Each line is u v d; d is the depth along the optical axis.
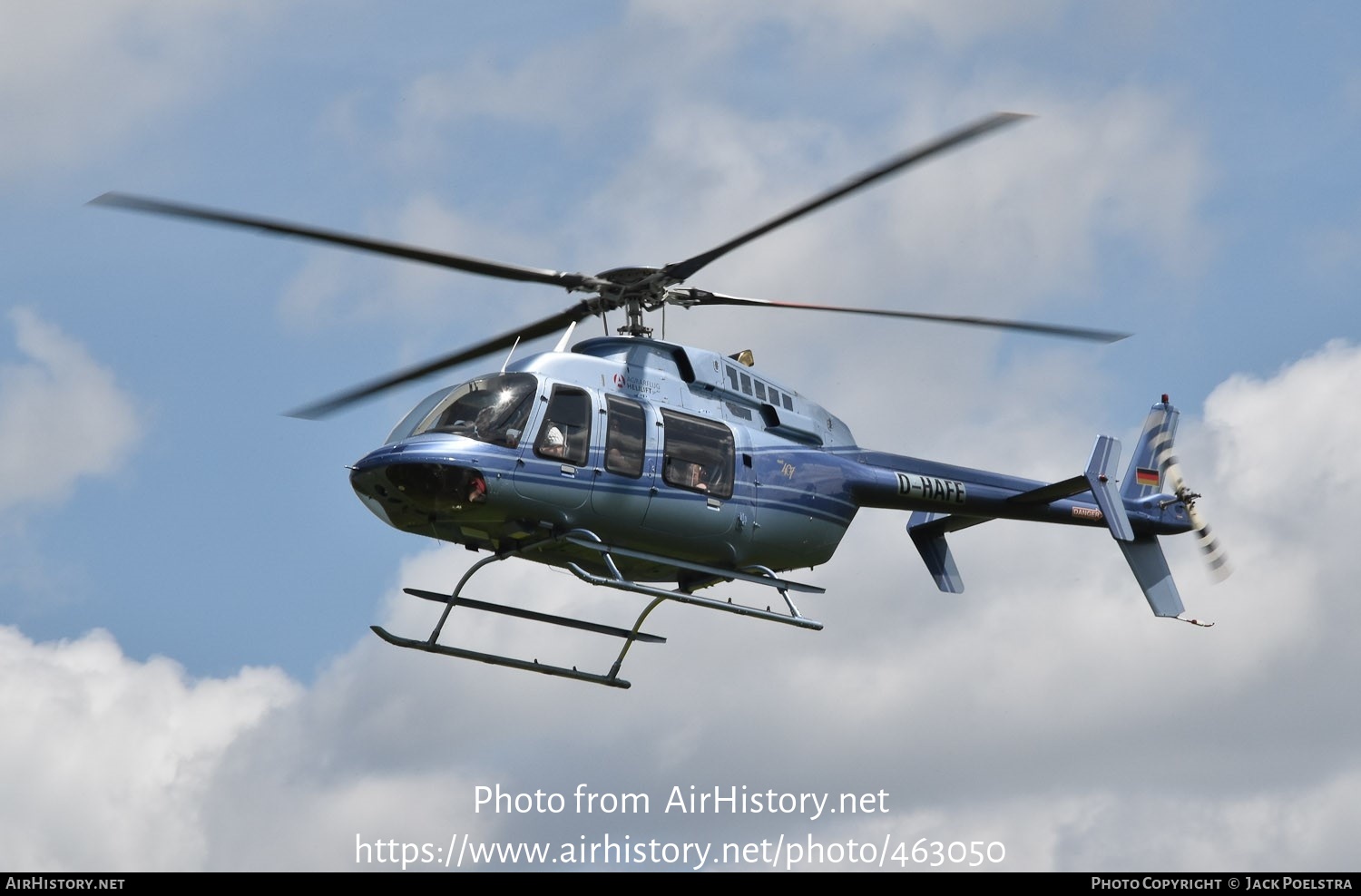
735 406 51.34
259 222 41.94
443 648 48.62
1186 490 65.81
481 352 50.44
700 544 49.28
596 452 46.16
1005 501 59.28
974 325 50.03
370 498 46.12
